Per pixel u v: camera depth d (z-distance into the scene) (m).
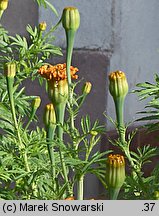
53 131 0.53
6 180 0.58
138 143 1.13
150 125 0.56
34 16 1.18
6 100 0.65
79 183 0.50
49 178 0.57
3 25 1.17
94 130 0.53
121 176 0.45
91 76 1.20
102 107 1.20
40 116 1.16
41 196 0.54
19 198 0.56
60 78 0.52
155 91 0.57
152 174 0.55
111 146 1.12
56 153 0.61
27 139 0.61
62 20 0.53
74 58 1.20
